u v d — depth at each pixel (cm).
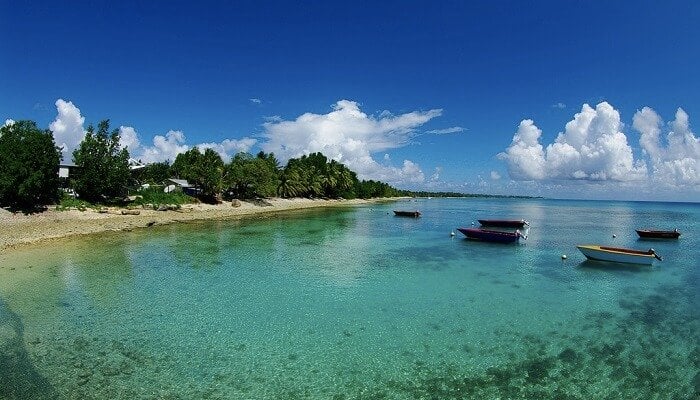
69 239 3381
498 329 1634
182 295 1977
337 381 1208
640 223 7144
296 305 1875
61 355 1312
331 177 11812
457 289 2203
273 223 5350
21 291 1944
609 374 1274
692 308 1925
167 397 1095
